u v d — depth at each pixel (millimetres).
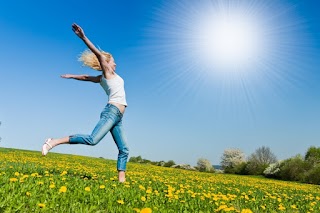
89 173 9008
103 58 6160
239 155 64750
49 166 10680
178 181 10617
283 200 7637
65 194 4395
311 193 12039
